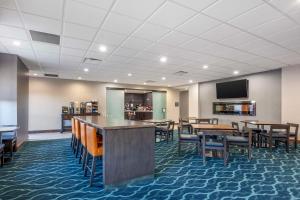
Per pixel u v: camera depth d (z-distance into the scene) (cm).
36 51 486
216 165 399
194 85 1112
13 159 441
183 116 1397
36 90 911
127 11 285
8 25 331
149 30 354
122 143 297
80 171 359
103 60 577
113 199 253
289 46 446
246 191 277
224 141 404
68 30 354
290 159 445
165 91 1301
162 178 326
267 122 623
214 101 983
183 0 258
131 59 564
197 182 310
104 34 373
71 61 593
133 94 1397
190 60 575
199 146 482
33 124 902
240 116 848
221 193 271
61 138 748
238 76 858
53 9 279
